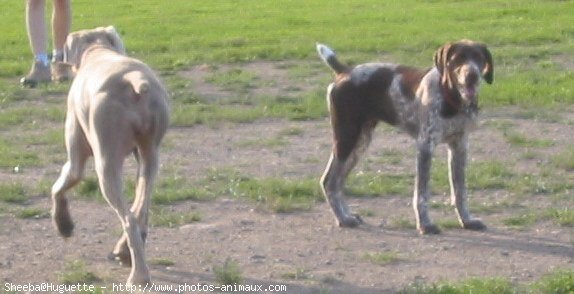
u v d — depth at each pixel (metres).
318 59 49.06
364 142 25.09
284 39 55.09
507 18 61.94
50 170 30.00
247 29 60.28
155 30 60.06
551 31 55.00
